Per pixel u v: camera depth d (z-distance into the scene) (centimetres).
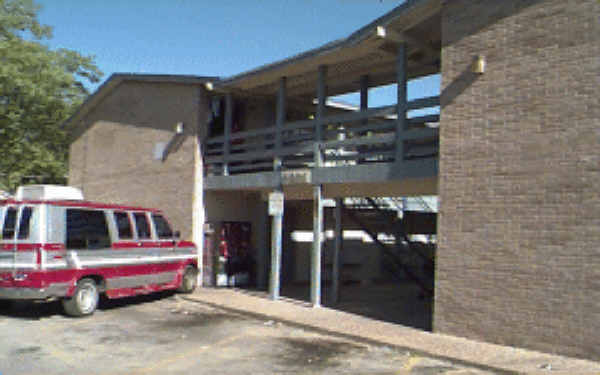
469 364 780
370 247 1952
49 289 1025
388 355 845
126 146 1816
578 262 800
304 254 1822
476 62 927
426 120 1053
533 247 849
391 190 1162
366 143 1146
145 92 1758
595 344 777
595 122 795
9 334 923
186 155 1593
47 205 1039
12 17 2653
